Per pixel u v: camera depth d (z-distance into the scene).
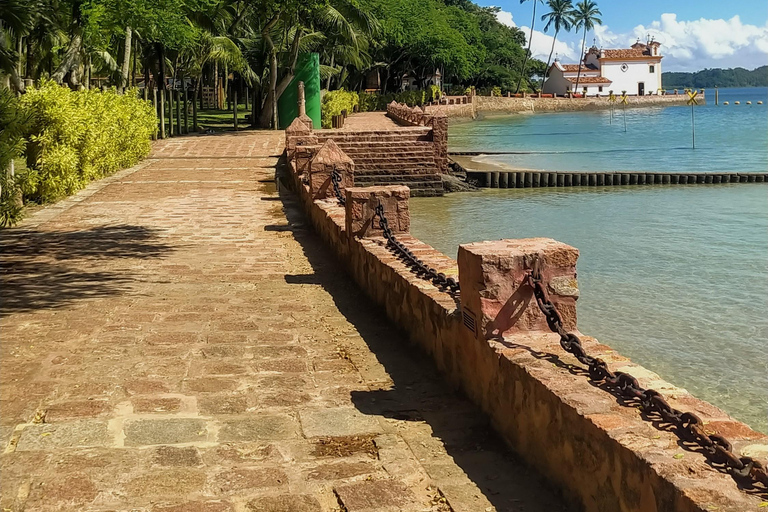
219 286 9.05
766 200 25.19
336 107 48.53
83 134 17.62
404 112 40.78
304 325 7.43
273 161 24.75
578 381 4.12
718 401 7.91
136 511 3.91
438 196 27.84
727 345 9.73
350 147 28.92
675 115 96.06
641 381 4.07
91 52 26.25
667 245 17.03
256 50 44.34
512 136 59.00
